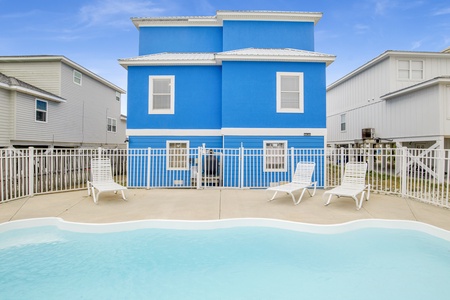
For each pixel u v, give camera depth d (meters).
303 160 10.90
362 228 6.29
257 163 11.45
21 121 15.50
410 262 4.82
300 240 5.73
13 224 6.18
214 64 12.61
